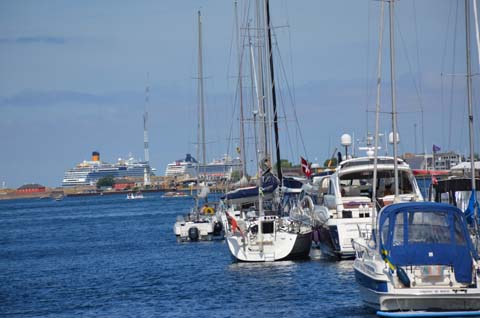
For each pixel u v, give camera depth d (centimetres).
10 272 8375
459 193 6194
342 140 8062
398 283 4247
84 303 5869
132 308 5494
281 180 8969
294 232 7162
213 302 5494
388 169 6962
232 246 7256
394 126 6188
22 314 5544
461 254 4294
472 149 5700
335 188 6962
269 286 5947
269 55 9081
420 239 4362
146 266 8062
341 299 5288
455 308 4238
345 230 6738
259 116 8850
